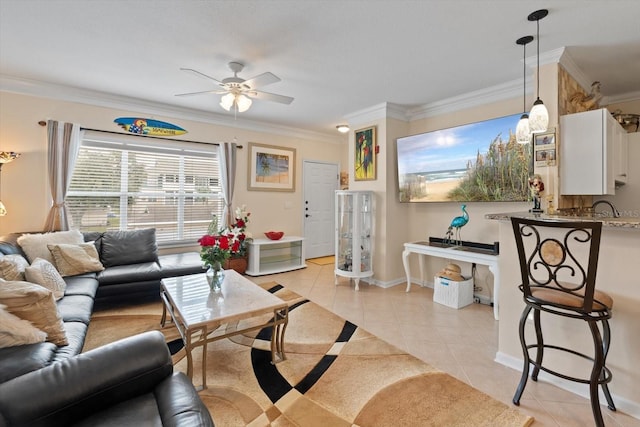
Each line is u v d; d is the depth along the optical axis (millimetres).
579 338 1910
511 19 2176
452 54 2703
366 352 2379
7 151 3342
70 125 3580
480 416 1695
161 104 4121
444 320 3010
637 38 2402
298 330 2760
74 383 1096
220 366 2172
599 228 1427
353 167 4609
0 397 999
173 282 2689
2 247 2609
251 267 4707
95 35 2406
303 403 1796
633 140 3121
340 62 2861
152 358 1268
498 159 3268
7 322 1456
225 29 2320
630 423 1641
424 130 4234
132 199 4086
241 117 4777
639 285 1702
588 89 3174
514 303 2193
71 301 2279
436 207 4113
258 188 5195
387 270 4164
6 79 3238
